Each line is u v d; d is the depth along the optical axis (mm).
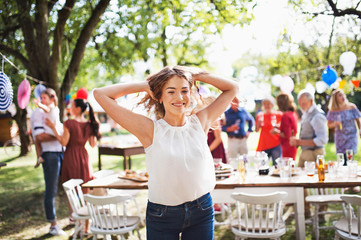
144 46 9516
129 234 4191
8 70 6023
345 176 3607
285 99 5043
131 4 7430
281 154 5574
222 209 4480
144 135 1855
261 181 3510
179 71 1871
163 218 1847
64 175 4445
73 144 4449
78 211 3760
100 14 6191
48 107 4465
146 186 3508
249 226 3205
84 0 7492
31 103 8320
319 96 10031
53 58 5953
